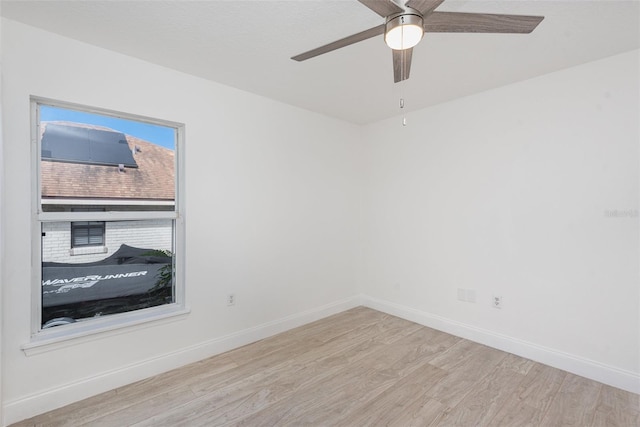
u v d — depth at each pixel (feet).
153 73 7.98
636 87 7.25
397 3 4.48
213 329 9.14
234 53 7.48
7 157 6.18
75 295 7.33
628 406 6.79
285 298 10.94
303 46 7.16
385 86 9.39
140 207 8.20
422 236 11.47
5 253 6.16
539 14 5.89
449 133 10.64
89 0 5.57
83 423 6.25
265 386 7.57
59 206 7.05
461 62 7.83
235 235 9.61
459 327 10.41
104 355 7.34
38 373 6.51
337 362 8.71
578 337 8.09
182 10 5.86
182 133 8.73
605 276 7.70
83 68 6.99
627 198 7.41
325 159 12.21
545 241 8.62
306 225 11.60
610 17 5.97
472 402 6.95
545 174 8.59
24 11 5.88
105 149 7.68
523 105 8.96
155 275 8.54
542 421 6.34
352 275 13.37
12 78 6.21
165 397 7.13
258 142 10.12
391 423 6.31
